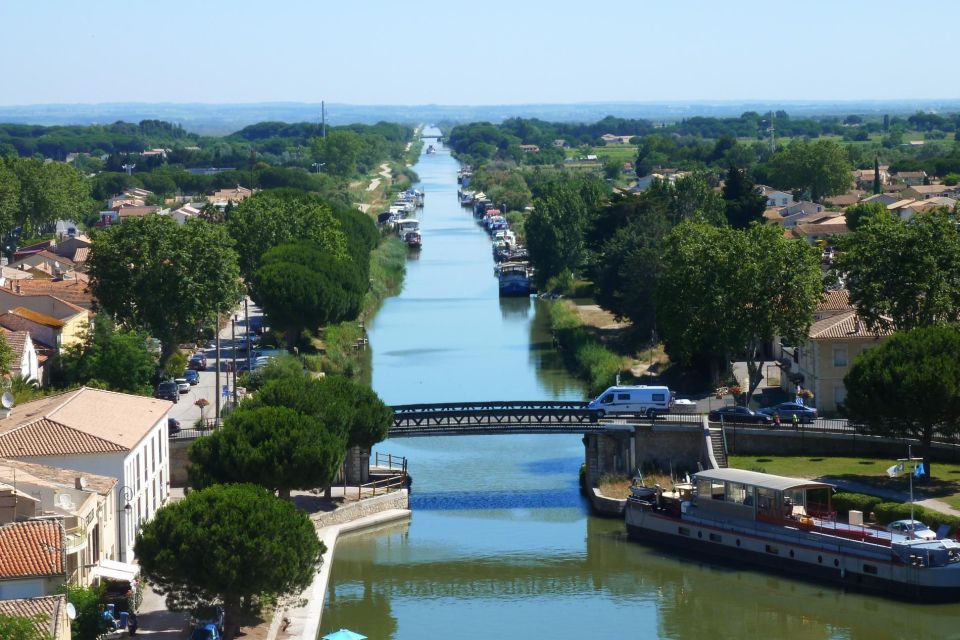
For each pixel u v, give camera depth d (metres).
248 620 99.25
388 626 104.88
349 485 140.00
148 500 117.75
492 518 133.75
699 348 168.00
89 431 109.12
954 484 127.44
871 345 157.25
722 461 138.88
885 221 159.38
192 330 193.88
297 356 198.50
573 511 136.00
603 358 194.88
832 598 109.69
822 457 141.88
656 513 126.38
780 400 166.00
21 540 84.81
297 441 118.88
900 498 122.94
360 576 117.44
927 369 124.38
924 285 149.38
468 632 103.38
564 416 151.62
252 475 117.62
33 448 106.00
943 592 106.44
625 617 107.00
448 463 155.75
